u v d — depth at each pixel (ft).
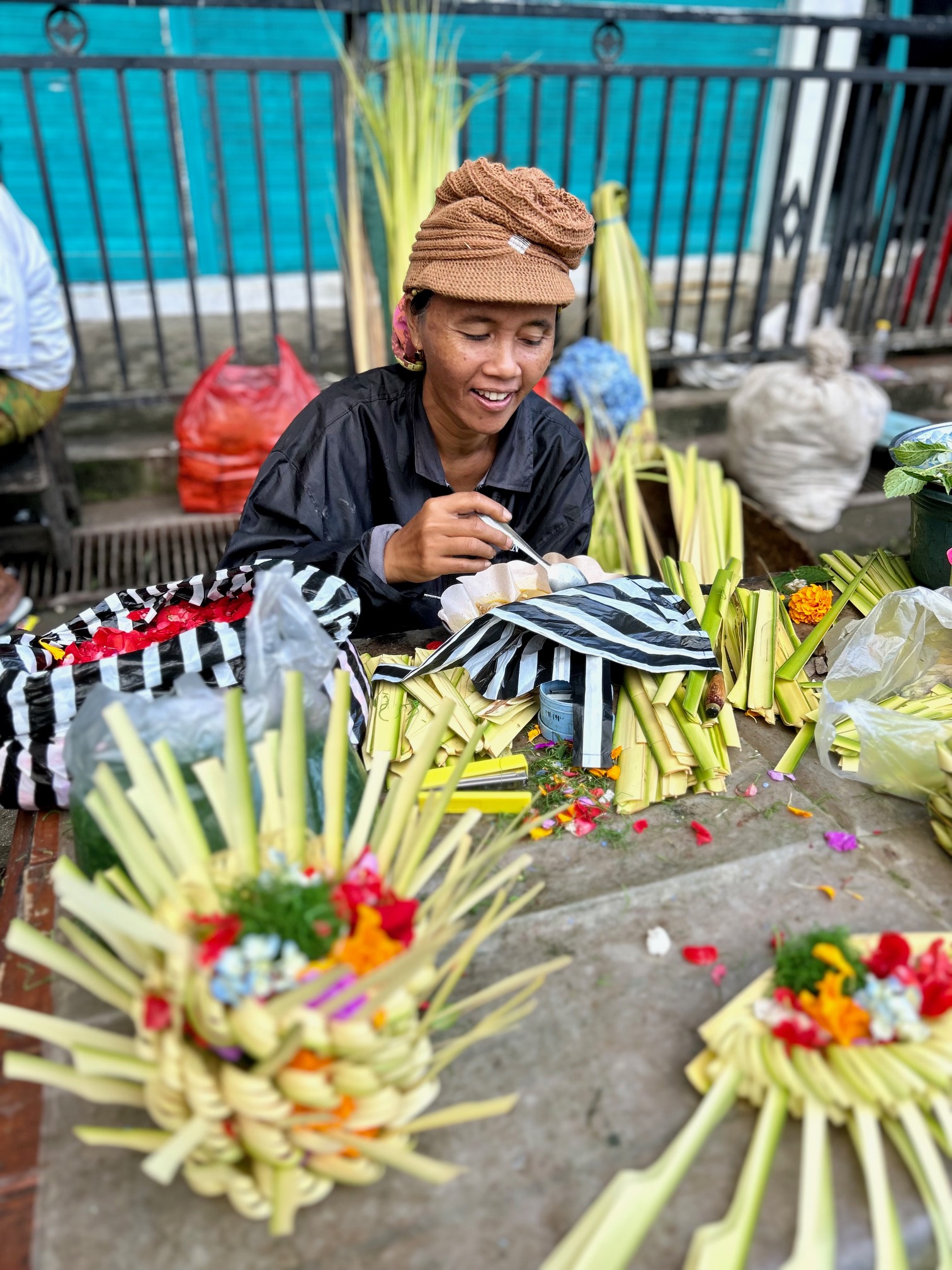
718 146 15.52
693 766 3.85
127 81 12.73
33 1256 2.32
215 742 3.04
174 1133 2.32
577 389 9.73
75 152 12.89
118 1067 2.28
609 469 9.07
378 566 4.86
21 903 3.37
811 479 11.17
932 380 14.07
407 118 8.78
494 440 5.57
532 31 14.29
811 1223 2.30
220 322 13.57
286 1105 2.16
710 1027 2.77
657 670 3.94
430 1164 2.22
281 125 13.60
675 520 8.47
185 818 2.65
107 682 3.63
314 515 5.27
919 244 16.84
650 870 3.44
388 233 9.21
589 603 4.14
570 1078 2.72
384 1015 2.24
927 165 13.37
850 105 15.52
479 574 4.56
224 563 5.30
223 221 11.16
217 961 2.19
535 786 3.83
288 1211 2.20
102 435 12.32
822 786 3.90
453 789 2.98
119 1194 2.47
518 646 4.18
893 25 11.70
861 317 15.62
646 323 11.28
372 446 5.39
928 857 3.53
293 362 10.90
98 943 3.12
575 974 3.04
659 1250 2.31
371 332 10.33
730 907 3.30
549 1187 2.46
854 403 10.69
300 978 2.24
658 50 14.83
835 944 2.81
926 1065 2.55
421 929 2.70
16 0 9.68
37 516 10.71
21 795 3.67
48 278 8.98
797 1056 2.65
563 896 3.32
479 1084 2.70
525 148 14.98
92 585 10.08
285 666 3.28
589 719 3.84
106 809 2.55
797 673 4.45
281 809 2.84
